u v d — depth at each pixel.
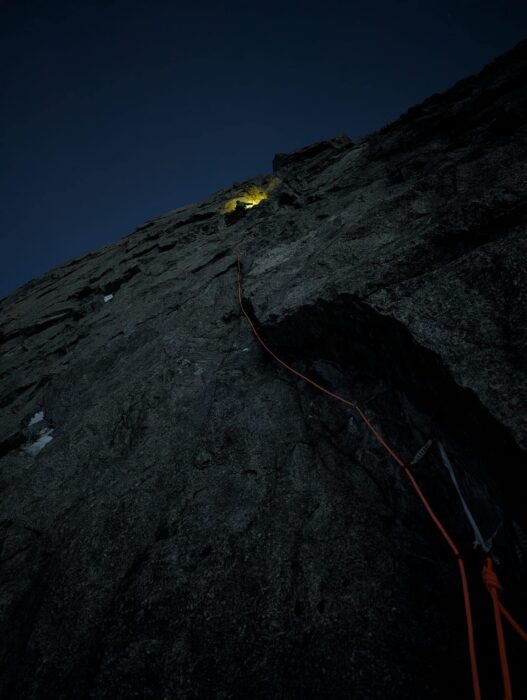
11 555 4.08
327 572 2.72
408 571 2.61
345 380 4.04
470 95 10.34
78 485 4.68
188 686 2.31
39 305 16.52
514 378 2.25
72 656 2.74
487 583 1.92
